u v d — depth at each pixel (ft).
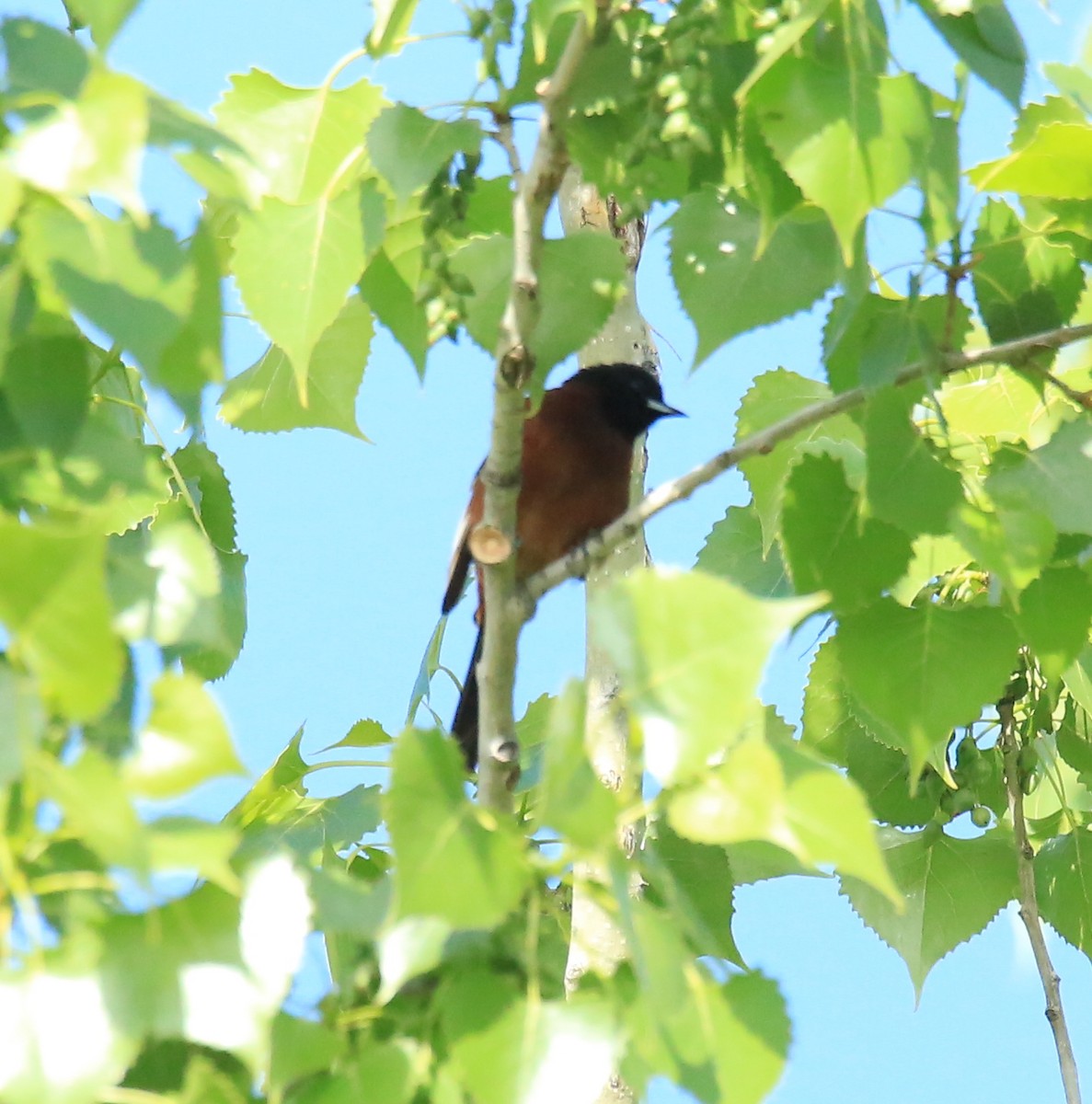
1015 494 19.44
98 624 12.33
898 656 20.22
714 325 20.89
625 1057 14.94
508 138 19.27
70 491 16.17
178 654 18.47
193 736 13.47
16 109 12.80
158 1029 13.58
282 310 19.42
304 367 19.33
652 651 13.55
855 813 13.82
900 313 19.83
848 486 20.27
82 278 13.26
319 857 23.71
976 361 20.22
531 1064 14.56
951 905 28.07
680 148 17.87
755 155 17.52
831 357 21.43
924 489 19.35
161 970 13.76
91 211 13.61
